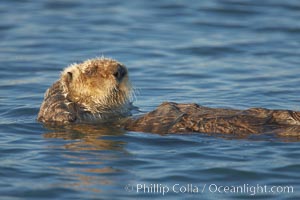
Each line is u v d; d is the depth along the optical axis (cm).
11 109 3656
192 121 2989
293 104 3647
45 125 3306
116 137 3041
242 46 5369
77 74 3431
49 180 2531
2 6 6838
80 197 2377
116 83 3366
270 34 5794
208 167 2638
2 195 2398
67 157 2784
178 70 4634
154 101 3806
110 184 2494
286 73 4494
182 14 6569
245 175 2553
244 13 6562
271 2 6962
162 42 5519
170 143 2900
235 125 2894
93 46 5378
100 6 6906
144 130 3083
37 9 6744
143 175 2577
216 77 4425
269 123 2875
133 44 5447
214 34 5803
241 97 3844
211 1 7044
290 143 2786
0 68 4709
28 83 4312
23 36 5709
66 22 6231
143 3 7031
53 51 5234
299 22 6175
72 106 3388
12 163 2725
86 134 3123
